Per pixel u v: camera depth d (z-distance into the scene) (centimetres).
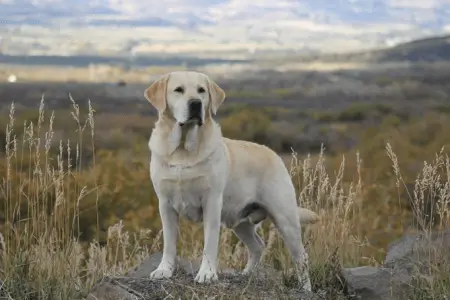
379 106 4947
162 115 663
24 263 644
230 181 684
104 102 4984
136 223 1054
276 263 774
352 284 660
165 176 647
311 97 6612
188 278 648
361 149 1931
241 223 739
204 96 660
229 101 6041
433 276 627
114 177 1163
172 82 664
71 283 645
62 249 679
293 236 711
